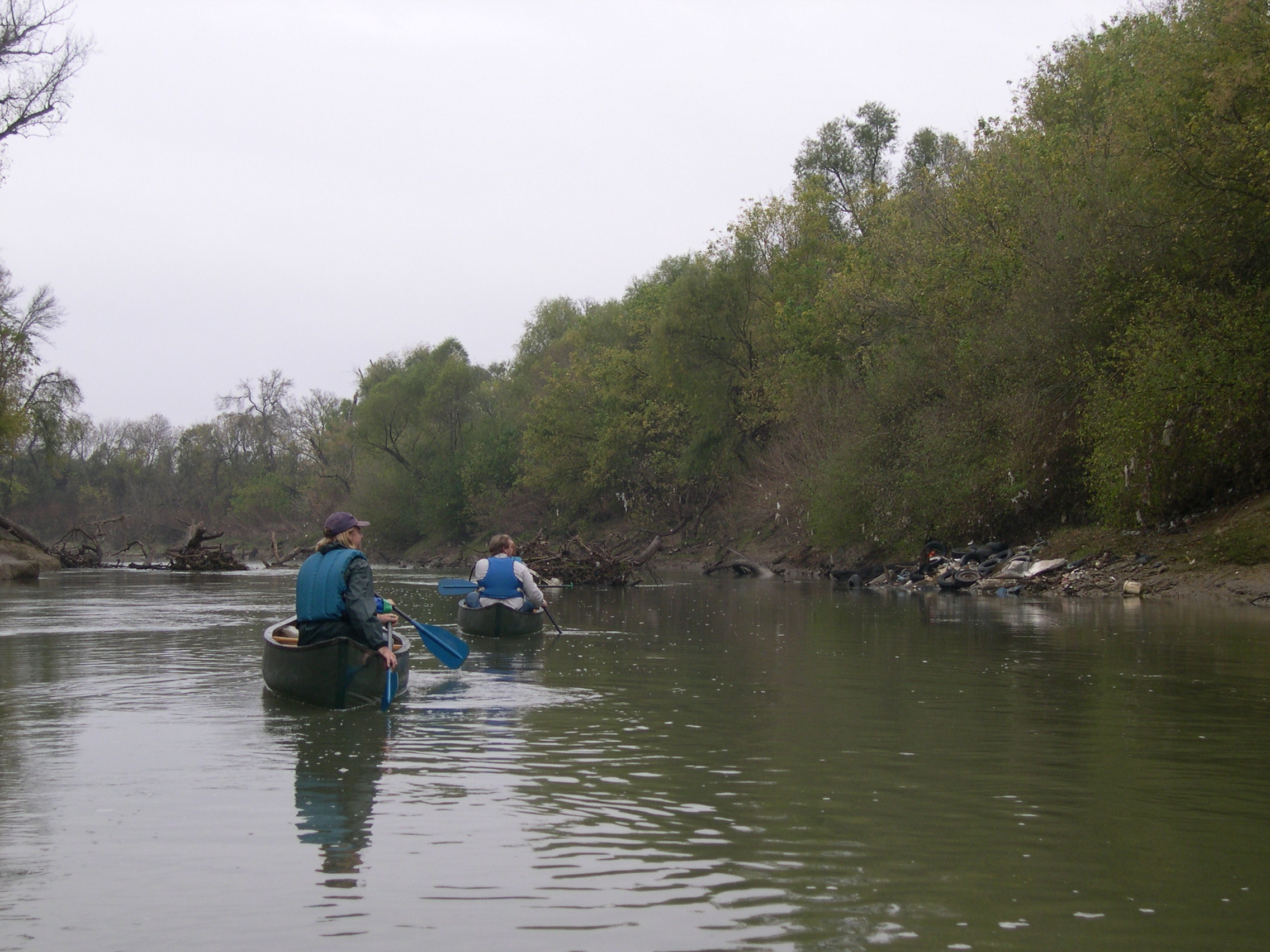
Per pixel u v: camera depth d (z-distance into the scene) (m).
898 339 27.50
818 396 31.58
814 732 7.00
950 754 6.34
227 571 37.44
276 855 4.43
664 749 6.47
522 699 8.36
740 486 38.91
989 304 23.77
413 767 6.00
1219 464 19.39
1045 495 22.78
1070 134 23.39
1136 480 19.84
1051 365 21.70
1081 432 20.81
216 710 7.85
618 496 44.34
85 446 88.50
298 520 76.38
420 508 56.81
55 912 3.80
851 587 24.42
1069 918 3.74
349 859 4.36
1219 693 8.52
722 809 5.13
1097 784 5.64
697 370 38.91
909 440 25.44
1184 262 19.03
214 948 3.48
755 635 13.38
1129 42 22.84
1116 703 8.09
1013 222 23.61
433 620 15.40
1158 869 4.27
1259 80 16.83
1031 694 8.53
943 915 3.76
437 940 3.54
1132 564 19.45
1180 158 18.09
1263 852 4.49
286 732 7.00
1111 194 20.58
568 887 4.04
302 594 8.23
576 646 12.15
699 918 3.73
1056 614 15.73
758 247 38.78
